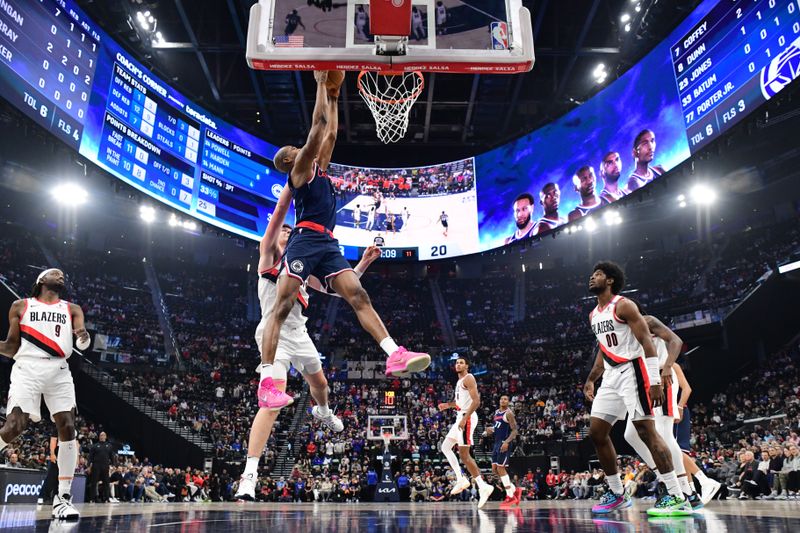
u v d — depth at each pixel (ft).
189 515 17.38
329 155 15.62
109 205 107.14
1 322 70.49
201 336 106.22
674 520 13.76
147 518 15.40
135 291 108.47
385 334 14.11
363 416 88.17
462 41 18.17
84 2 58.95
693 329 84.23
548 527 11.77
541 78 85.35
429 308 122.52
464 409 30.17
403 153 100.53
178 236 119.96
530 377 97.35
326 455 77.15
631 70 68.39
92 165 58.59
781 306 82.38
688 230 112.47
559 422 81.56
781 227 98.78
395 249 85.51
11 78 49.08
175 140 70.49
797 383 72.69
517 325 115.75
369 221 86.28
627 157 67.05
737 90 52.90
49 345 16.75
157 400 79.97
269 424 14.98
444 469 73.92
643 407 16.06
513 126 95.96
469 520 14.58
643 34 68.95
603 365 19.03
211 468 71.82
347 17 18.15
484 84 84.48
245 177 78.59
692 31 59.47
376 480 69.05
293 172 15.06
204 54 79.97
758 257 98.12
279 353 16.61
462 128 95.14
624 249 119.03
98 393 76.59
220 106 90.94
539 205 77.87
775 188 99.60
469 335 114.52
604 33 78.07
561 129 77.77
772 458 44.75
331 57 17.74
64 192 98.32
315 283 15.62
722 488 45.24
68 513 15.67
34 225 104.37
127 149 63.46
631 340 16.61
